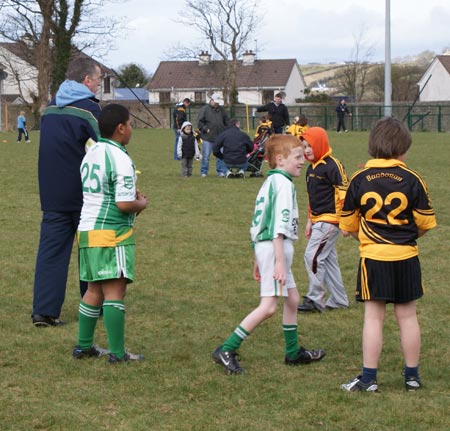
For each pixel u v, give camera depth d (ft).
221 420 14.17
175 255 29.76
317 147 21.76
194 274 26.71
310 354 17.57
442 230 34.94
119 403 15.06
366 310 15.62
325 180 21.81
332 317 21.74
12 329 20.36
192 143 56.08
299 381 16.31
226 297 23.70
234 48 210.38
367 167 15.56
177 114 70.08
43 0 144.56
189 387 15.89
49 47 149.79
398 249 15.15
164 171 61.41
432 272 26.86
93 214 17.17
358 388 15.61
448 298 23.35
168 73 247.70
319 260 22.02
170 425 13.94
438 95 214.90
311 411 14.56
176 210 40.81
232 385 16.06
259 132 58.13
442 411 14.51
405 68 228.22
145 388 15.89
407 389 15.74
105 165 16.97
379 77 224.33
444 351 18.38
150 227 35.81
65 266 20.83
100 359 17.83
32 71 197.47
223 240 32.76
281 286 16.58
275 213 16.38
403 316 15.65
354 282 25.86
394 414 14.35
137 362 17.61
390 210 15.14
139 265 28.02
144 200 17.47
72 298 23.70
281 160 16.62
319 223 21.95
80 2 145.79
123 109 17.40
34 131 144.25
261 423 14.02
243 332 16.78
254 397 15.35
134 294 24.00
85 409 14.75
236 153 54.95
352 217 15.65
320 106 145.79
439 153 79.36
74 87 20.63
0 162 68.85
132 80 279.08
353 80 223.10
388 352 18.34
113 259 17.07
